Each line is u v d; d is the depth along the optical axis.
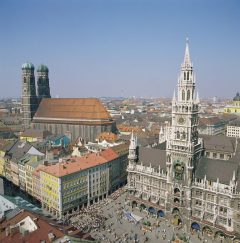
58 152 183.25
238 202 103.25
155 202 130.00
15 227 74.94
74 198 133.00
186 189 116.88
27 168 152.00
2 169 184.38
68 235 72.50
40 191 140.50
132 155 138.00
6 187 171.12
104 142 198.38
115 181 162.12
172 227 118.75
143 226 116.88
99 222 120.31
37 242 68.88
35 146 191.50
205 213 113.50
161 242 107.00
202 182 113.31
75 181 132.75
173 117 118.75
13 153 177.88
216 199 109.25
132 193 137.88
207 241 108.38
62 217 125.38
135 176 136.62
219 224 109.50
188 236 111.50
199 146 122.06
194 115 117.31
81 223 119.69
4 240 72.25
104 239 107.38
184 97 115.31
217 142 174.50
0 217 87.25
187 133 115.44
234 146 168.00
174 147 118.12
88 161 145.12
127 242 106.25
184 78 114.94
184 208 118.31
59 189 125.56
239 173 109.75
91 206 139.75
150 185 131.25
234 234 104.19
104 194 151.50
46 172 132.38
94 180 143.62
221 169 113.88
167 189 123.56
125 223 121.31
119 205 140.62
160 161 132.75
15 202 104.31
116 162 162.38
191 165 115.06
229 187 106.56
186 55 114.19
